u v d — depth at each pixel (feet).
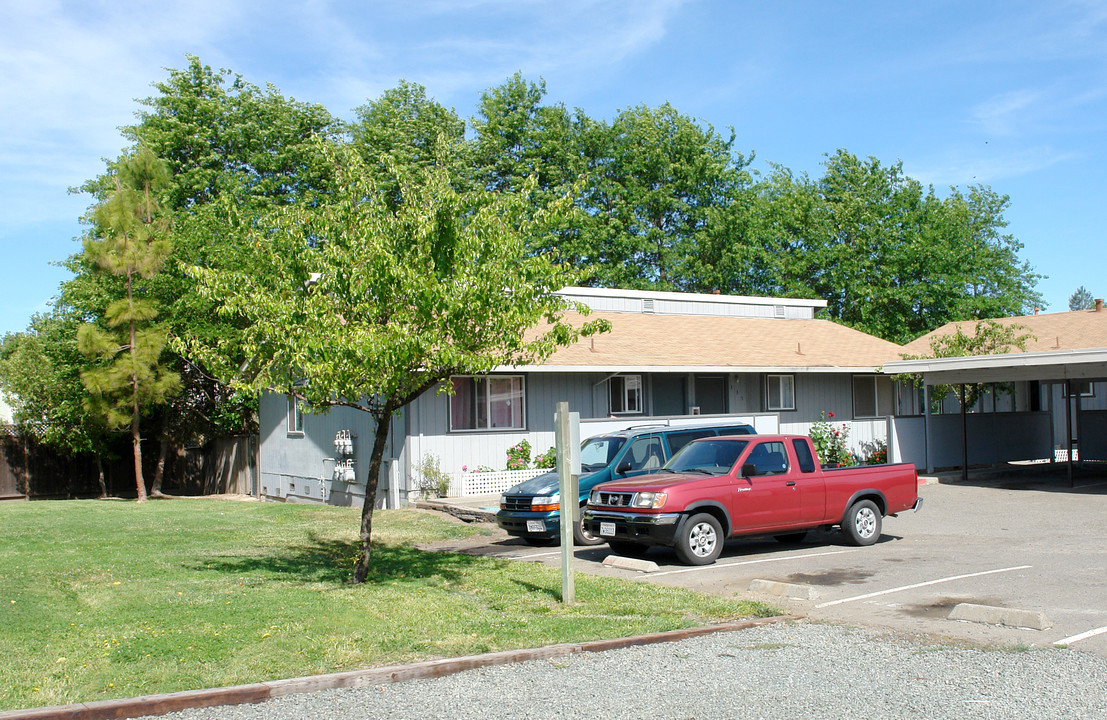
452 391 35.24
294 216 34.04
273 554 43.57
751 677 22.02
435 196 33.81
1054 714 18.80
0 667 22.57
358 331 30.17
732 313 97.86
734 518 40.11
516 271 32.86
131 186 84.79
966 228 164.66
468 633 26.40
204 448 104.94
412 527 54.49
